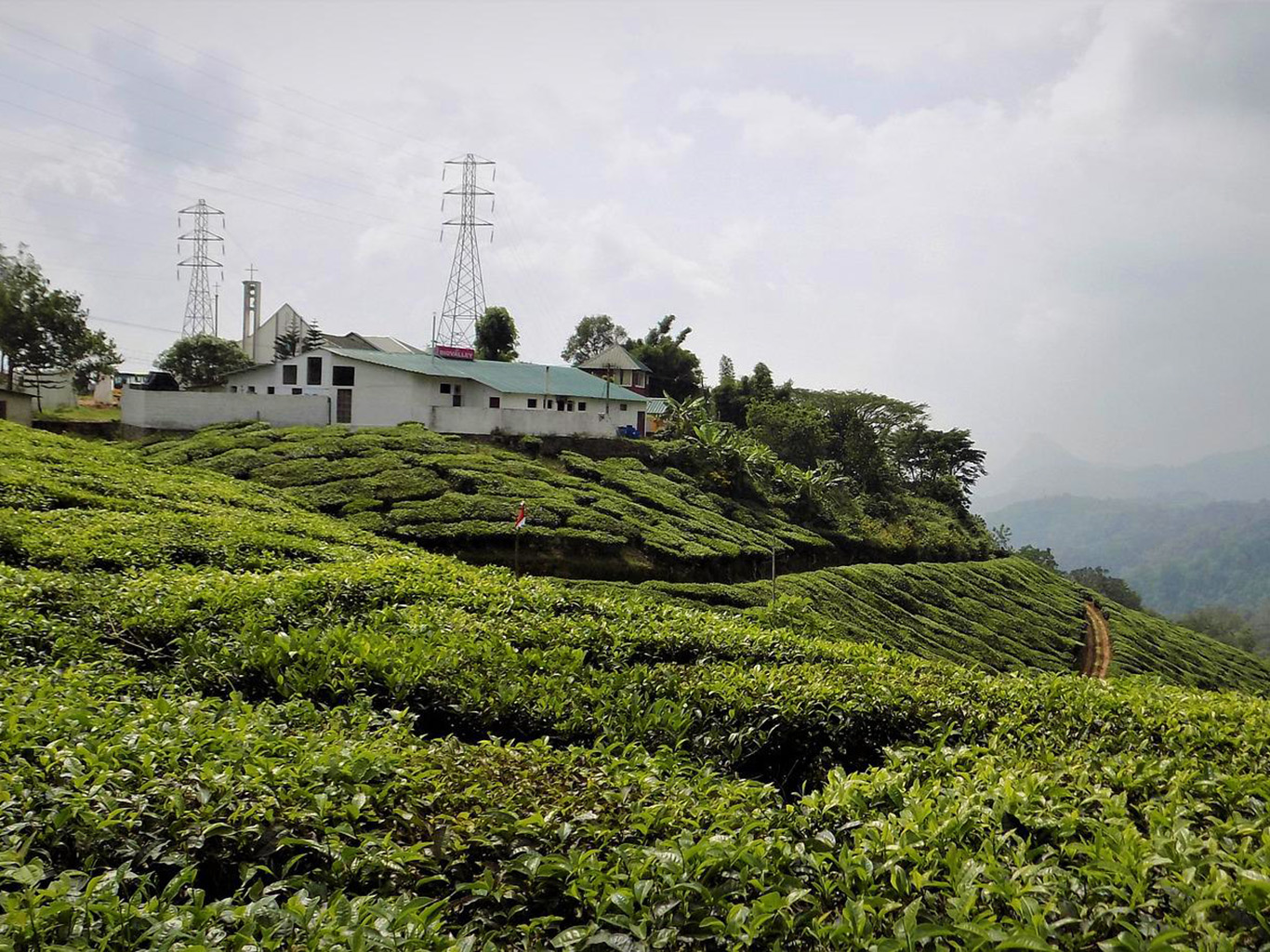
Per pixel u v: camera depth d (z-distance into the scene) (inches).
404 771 283.1
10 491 912.3
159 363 2950.3
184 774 266.5
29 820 234.1
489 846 249.9
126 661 462.6
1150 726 405.7
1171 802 264.4
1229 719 419.8
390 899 222.8
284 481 1592.0
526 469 1843.0
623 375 3437.5
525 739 404.5
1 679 367.2
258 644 449.4
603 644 534.0
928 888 219.3
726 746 406.0
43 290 2353.6
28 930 189.9
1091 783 292.2
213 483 1337.4
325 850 238.2
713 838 238.1
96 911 199.8
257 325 3280.0
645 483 2030.0
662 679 460.4
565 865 231.3
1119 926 195.8
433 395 2194.9
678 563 1588.3
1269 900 187.9
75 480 1029.8
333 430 1959.9
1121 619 2785.4
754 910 207.6
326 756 282.7
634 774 302.2
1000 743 383.9
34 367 2351.1
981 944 186.4
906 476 3462.1
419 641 464.1
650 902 214.1
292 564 784.3
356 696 403.5
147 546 738.8
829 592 1694.1
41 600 522.3
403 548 1116.5
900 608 1838.1
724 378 3474.4
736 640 574.6
